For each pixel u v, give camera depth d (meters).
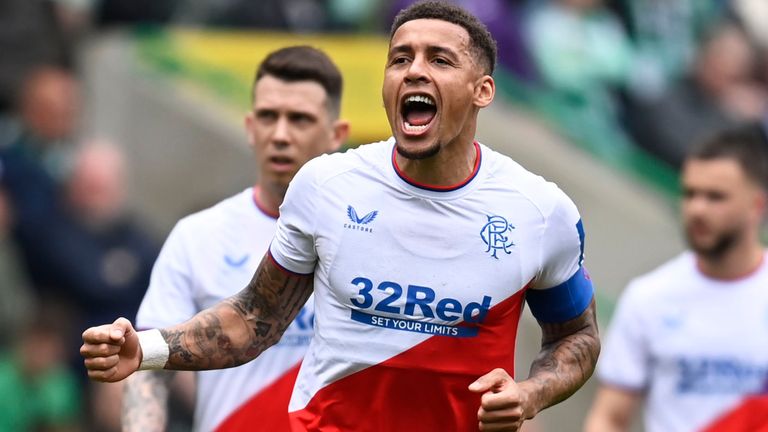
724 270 23.45
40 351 29.59
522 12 38.34
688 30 40.97
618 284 37.91
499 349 14.61
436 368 14.47
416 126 14.24
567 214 14.71
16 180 30.72
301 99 19.08
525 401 14.20
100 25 37.34
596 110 38.69
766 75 42.31
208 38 35.78
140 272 31.06
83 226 30.75
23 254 30.38
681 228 38.16
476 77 14.45
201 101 35.47
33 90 31.62
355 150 14.86
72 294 30.42
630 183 38.62
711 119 39.69
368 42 36.53
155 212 35.06
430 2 14.47
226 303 15.20
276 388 18.52
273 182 19.05
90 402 30.05
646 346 23.86
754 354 23.23
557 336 15.38
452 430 14.65
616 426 24.02
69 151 32.16
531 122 38.19
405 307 14.42
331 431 14.66
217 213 19.14
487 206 14.52
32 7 34.12
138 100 35.34
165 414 18.88
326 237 14.55
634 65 39.47
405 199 14.47
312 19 36.72
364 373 14.54
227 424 18.67
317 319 14.86
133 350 14.28
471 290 14.41
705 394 23.42
